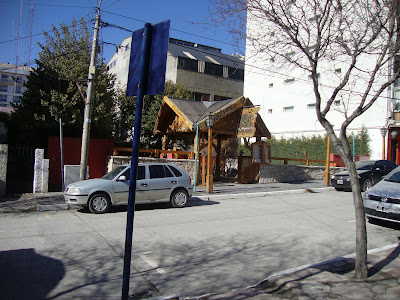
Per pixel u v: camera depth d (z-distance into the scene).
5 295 4.37
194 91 34.19
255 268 5.51
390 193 8.29
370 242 7.19
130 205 3.40
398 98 21.75
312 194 15.12
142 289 4.64
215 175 19.97
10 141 20.08
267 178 18.89
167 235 7.54
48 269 5.34
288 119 28.53
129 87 3.68
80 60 17.05
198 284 4.84
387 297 4.14
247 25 6.66
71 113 15.82
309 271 5.10
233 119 17.45
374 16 5.48
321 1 5.85
